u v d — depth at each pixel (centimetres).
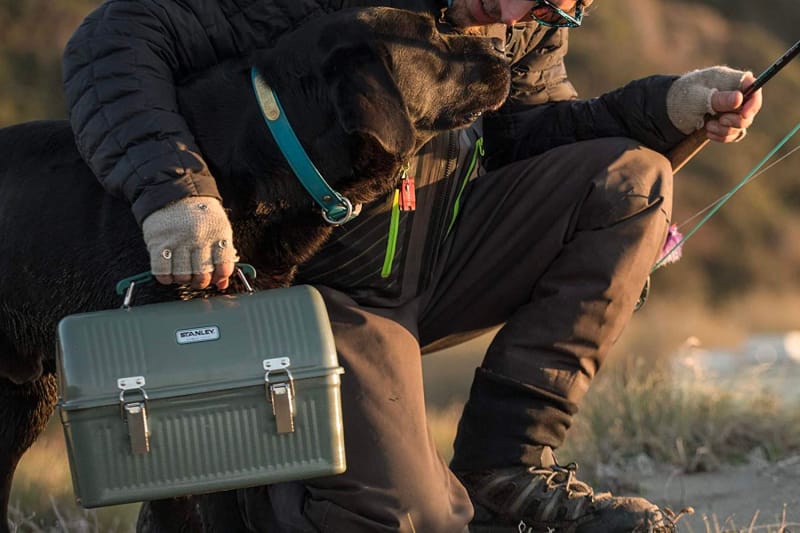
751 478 798
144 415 488
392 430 588
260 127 562
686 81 645
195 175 525
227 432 499
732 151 5441
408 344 620
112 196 582
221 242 518
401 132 542
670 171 652
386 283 628
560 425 627
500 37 639
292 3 594
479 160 667
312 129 555
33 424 667
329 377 504
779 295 4666
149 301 561
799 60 6303
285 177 562
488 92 587
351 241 613
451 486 598
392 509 575
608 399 937
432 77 570
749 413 898
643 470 833
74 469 495
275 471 505
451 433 1255
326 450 508
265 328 505
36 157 613
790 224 5184
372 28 553
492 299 659
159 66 559
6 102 4638
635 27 6003
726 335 3158
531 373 620
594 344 626
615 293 622
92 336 495
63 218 591
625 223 627
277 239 584
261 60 569
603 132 673
